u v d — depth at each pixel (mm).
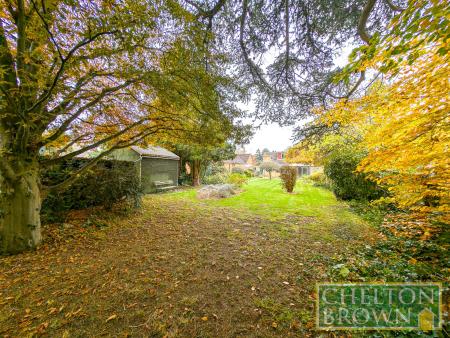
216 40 4188
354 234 3951
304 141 5383
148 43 2785
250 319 1789
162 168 11305
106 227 4266
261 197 8719
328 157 7180
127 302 1992
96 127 4754
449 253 2621
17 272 2510
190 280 2404
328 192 9961
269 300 2043
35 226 3221
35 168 3273
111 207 5203
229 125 4301
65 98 3102
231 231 4273
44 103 2947
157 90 3311
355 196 7094
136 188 5816
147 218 5137
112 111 4383
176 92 3305
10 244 2979
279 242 3646
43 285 2252
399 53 1623
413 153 2604
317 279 2402
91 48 2457
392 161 2875
